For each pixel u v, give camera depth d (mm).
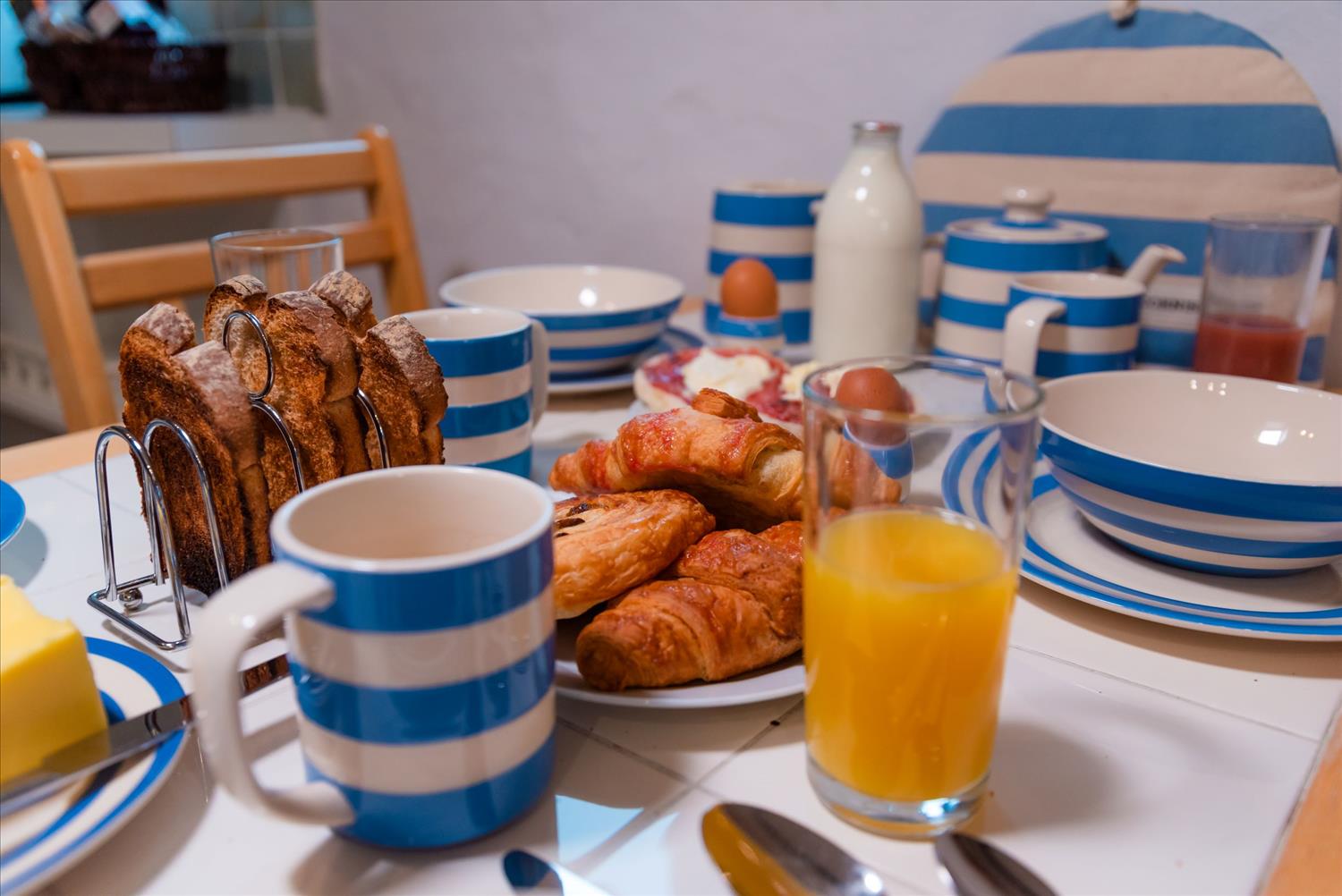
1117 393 665
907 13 1094
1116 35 958
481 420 641
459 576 321
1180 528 530
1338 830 378
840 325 933
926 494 635
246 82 1897
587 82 1406
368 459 537
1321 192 889
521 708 356
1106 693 468
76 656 379
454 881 352
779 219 1043
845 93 1170
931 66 1099
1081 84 984
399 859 363
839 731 370
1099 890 349
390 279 1310
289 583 307
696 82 1293
